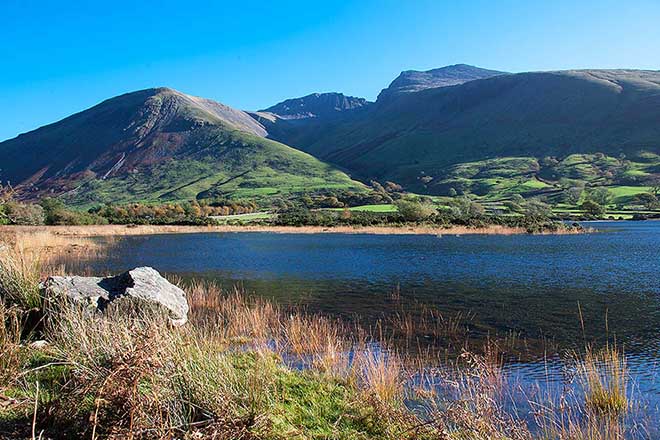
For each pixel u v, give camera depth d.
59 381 5.96
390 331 12.99
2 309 7.05
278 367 8.33
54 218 64.81
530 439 6.44
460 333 12.81
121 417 4.56
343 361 9.52
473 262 28.58
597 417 7.33
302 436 5.62
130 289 9.87
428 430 6.22
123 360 4.91
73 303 8.57
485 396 6.66
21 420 4.98
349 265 27.62
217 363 6.45
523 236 50.09
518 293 18.72
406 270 25.34
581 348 11.51
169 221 75.31
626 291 19.06
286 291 19.36
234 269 26.33
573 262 28.28
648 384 8.91
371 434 6.01
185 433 4.75
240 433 5.22
